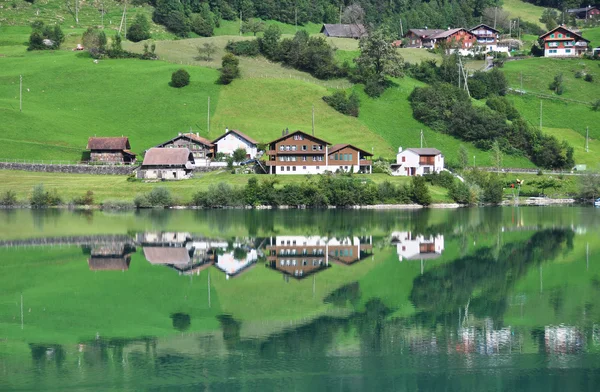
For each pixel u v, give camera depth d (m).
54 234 100.25
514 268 78.06
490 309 62.12
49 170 157.12
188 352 51.62
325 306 63.00
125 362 49.84
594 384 46.41
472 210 136.50
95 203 136.88
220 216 122.50
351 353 51.44
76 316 60.09
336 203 139.12
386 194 141.75
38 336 55.19
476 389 45.66
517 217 122.81
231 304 63.56
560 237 99.12
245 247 90.38
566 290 68.75
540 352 51.81
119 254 85.56
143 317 59.84
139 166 156.62
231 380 46.88
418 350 52.09
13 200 137.00
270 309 62.00
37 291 68.12
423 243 93.69
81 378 47.25
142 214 125.31
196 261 81.38
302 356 50.84
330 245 91.94
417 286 69.94
